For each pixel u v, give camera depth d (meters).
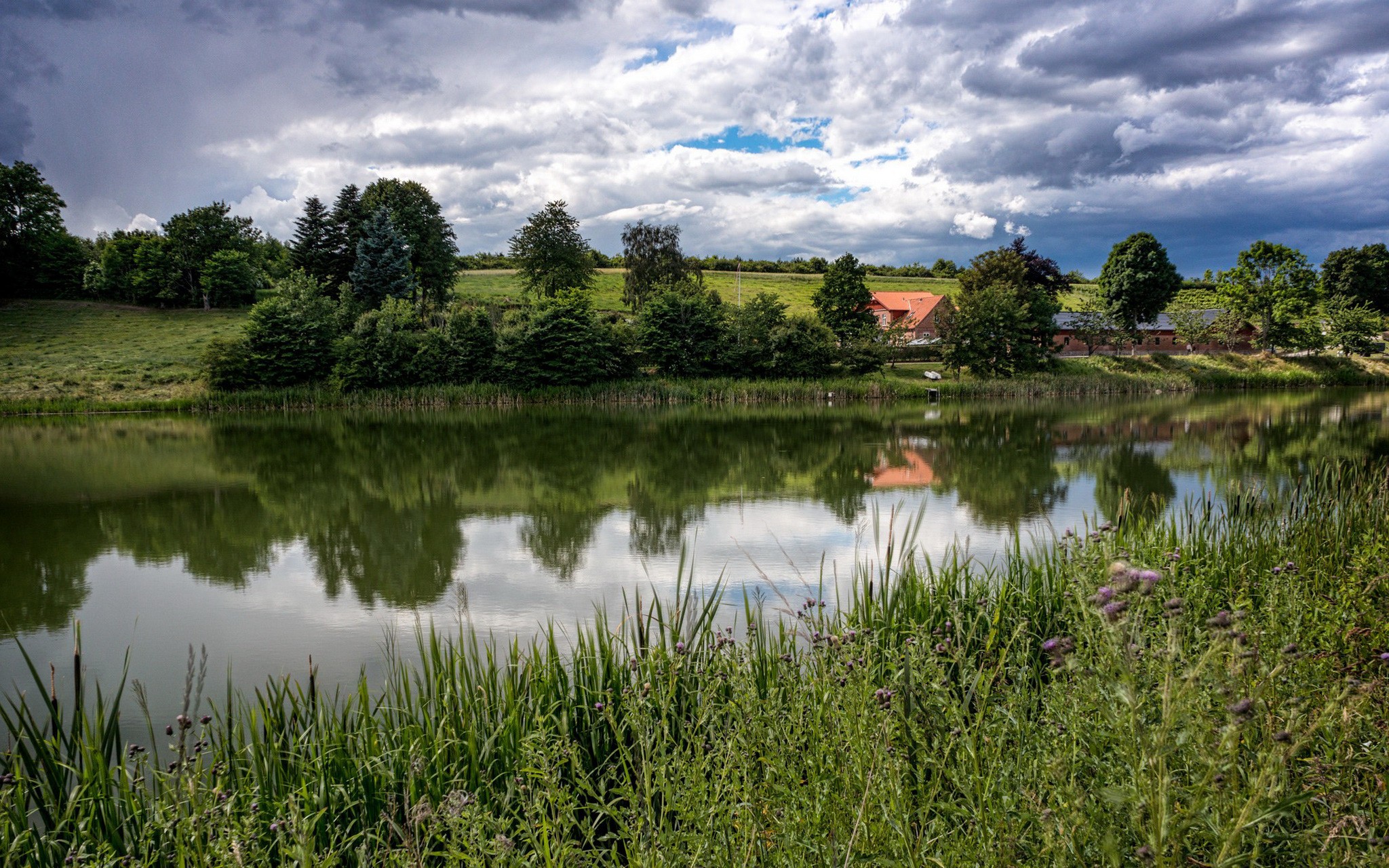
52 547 17.70
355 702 8.70
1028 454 29.92
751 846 3.22
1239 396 61.16
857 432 39.12
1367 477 18.19
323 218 80.81
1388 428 37.38
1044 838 2.69
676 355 66.38
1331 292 93.06
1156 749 2.32
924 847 2.87
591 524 18.88
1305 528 9.72
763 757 3.74
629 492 23.11
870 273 160.38
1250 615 4.95
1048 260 92.19
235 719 7.98
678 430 40.94
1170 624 2.60
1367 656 4.86
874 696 3.74
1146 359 74.88
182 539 18.38
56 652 11.40
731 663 4.77
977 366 68.44
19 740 5.50
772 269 150.75
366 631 11.88
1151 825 2.37
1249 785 2.44
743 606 11.32
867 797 2.97
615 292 112.44
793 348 67.25
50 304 83.12
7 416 49.94
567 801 4.15
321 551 17.02
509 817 4.76
